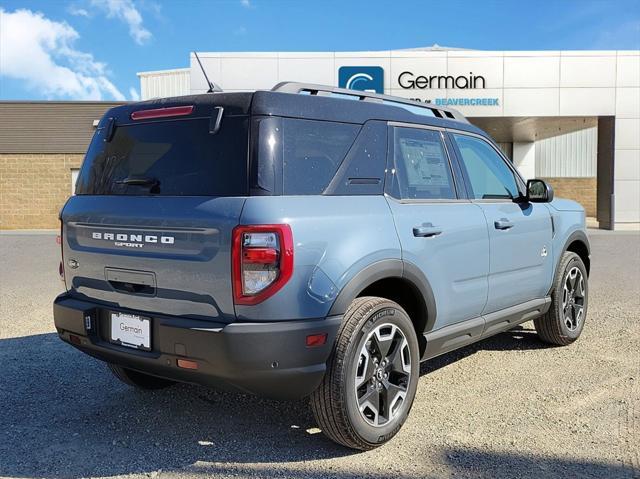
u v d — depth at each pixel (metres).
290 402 4.53
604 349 5.77
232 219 3.18
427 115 4.50
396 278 3.78
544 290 5.45
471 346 5.96
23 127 24.73
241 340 3.12
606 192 21.98
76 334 3.84
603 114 21.12
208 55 20.75
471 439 3.83
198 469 3.47
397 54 20.80
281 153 3.36
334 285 3.35
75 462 3.57
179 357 3.31
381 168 3.90
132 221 3.57
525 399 4.50
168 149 3.64
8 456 3.64
